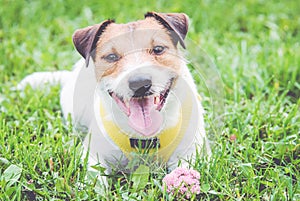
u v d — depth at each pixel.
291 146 1.11
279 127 1.17
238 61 1.36
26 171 1.05
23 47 1.43
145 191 1.03
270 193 1.01
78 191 1.02
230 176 1.05
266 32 1.50
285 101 1.25
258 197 1.00
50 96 1.26
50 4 1.62
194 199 1.01
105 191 1.01
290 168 1.06
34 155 1.08
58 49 1.43
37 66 1.37
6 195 1.00
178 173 1.02
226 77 1.31
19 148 1.09
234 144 1.11
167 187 1.01
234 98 1.26
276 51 1.39
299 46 1.43
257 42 1.46
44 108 1.24
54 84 1.29
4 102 1.25
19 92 1.28
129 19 1.53
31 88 1.28
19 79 1.33
